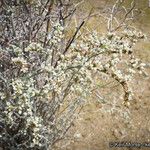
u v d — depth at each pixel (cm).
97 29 673
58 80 367
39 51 382
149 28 772
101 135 573
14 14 441
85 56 379
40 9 446
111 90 621
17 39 423
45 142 444
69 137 530
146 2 831
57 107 459
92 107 596
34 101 394
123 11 746
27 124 372
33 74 375
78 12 612
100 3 749
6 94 384
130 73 386
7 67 432
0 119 415
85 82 382
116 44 377
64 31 449
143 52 717
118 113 597
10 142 452
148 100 632
